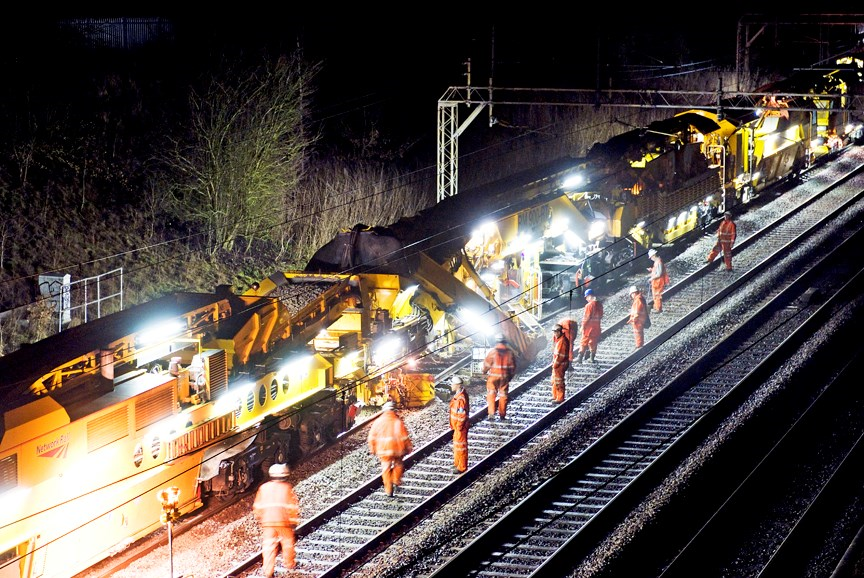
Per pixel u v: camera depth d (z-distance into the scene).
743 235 54.53
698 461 29.31
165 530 25.16
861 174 65.81
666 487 27.72
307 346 31.50
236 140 46.97
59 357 22.86
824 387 35.25
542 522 25.95
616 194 46.97
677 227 52.56
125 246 44.50
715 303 44.75
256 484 28.08
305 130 57.09
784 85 63.75
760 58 89.69
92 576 22.80
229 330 27.56
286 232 49.00
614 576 23.31
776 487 28.00
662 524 25.81
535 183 42.09
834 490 27.67
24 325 37.09
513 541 24.95
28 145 46.88
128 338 24.53
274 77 48.44
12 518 20.80
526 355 37.16
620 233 47.03
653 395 34.28
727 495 27.70
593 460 29.81
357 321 33.03
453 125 49.69
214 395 26.53
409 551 24.20
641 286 47.22
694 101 83.00
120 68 55.19
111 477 23.36
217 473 26.23
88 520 22.38
